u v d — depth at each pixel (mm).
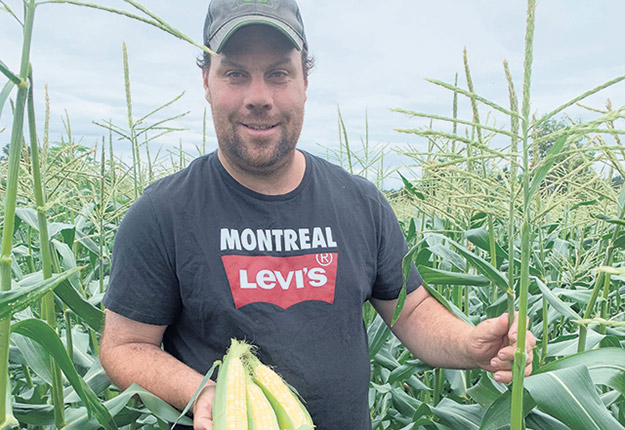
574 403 507
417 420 859
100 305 973
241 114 653
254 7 654
